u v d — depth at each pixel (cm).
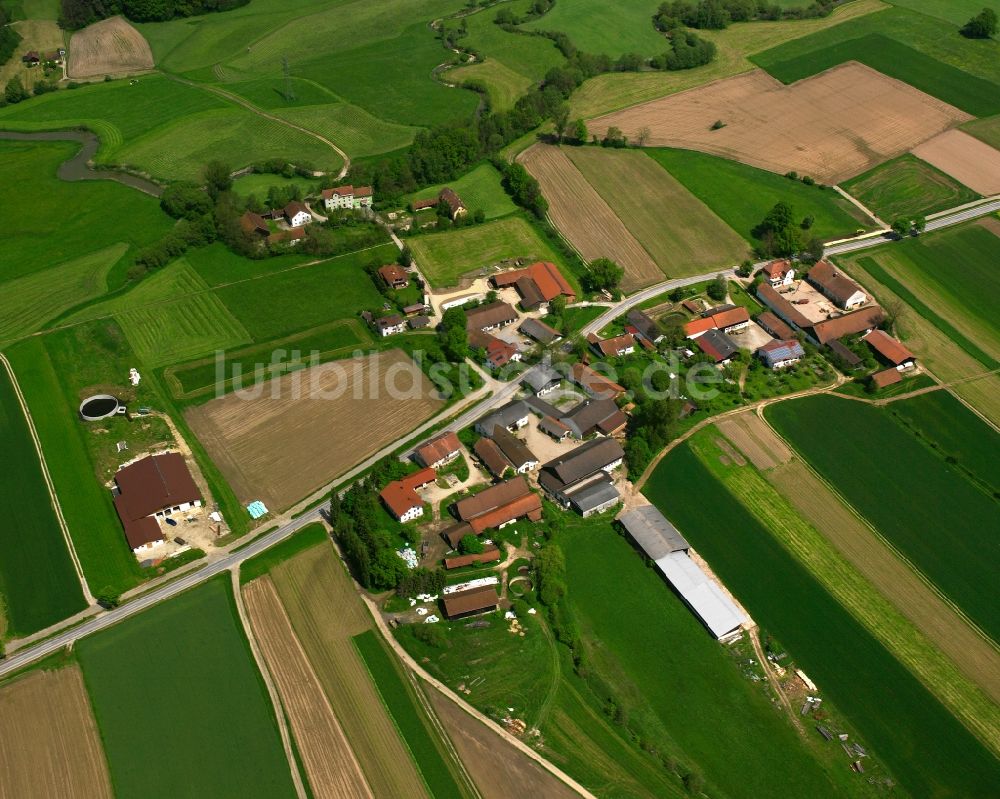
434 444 13712
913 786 9894
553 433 14225
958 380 15738
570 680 10900
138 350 15925
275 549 12394
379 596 11806
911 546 12662
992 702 10731
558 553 12025
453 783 9812
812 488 13550
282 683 10750
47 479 13362
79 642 11150
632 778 9925
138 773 9844
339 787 9744
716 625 11350
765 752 10206
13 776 9806
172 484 12962
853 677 10975
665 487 13500
